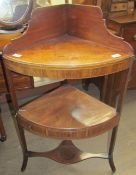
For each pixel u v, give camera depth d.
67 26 1.19
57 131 1.05
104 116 1.13
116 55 0.99
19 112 1.18
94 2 1.66
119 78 1.67
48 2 1.54
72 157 1.33
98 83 1.93
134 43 1.70
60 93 1.35
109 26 1.71
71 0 1.59
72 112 1.17
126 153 1.50
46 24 1.10
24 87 1.51
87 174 1.37
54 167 1.42
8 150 1.54
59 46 1.10
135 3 1.81
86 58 0.97
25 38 1.05
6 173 1.39
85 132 1.06
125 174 1.37
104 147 1.55
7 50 1.01
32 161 1.46
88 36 1.14
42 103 1.25
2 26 1.36
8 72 1.06
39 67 0.92
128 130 1.69
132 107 1.91
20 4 1.39
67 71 0.91
